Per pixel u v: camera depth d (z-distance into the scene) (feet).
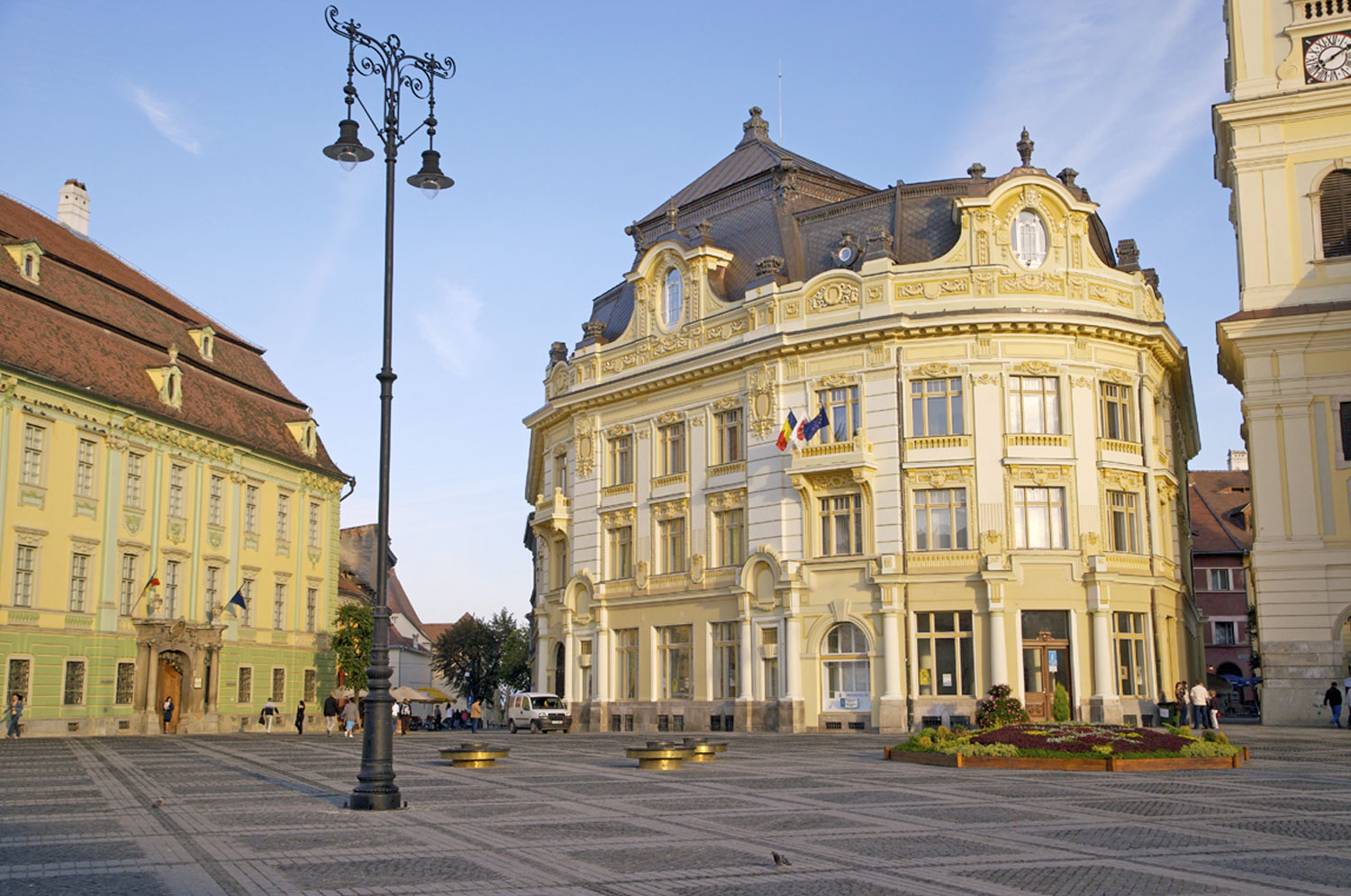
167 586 175.42
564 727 181.78
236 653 189.98
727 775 81.92
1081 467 150.30
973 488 149.48
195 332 196.75
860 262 159.63
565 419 197.88
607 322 203.92
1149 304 160.76
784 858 43.75
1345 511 148.87
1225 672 267.39
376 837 50.55
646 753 87.15
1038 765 86.38
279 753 114.01
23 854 46.01
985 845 48.70
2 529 144.25
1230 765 86.22
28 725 147.64
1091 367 152.97
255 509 199.00
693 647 169.89
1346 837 50.88
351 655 209.87
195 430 181.47
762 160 188.34
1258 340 154.51
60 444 155.22
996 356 151.43
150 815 58.54
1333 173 156.35
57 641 152.66
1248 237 158.30
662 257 180.24
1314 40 158.10
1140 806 62.13
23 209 188.03
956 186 163.02
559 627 195.00
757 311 164.45
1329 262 154.30
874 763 93.81
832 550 156.15
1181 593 165.48
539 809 61.31
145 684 167.02
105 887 39.19
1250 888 39.55
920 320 151.33
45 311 160.97
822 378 158.10
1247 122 159.63
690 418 173.58
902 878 41.29
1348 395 150.30
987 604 146.30
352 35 67.41
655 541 177.27
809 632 155.84
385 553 63.72
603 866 43.52
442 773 85.40
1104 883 40.29
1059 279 153.58
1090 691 145.79
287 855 45.91
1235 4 162.81
